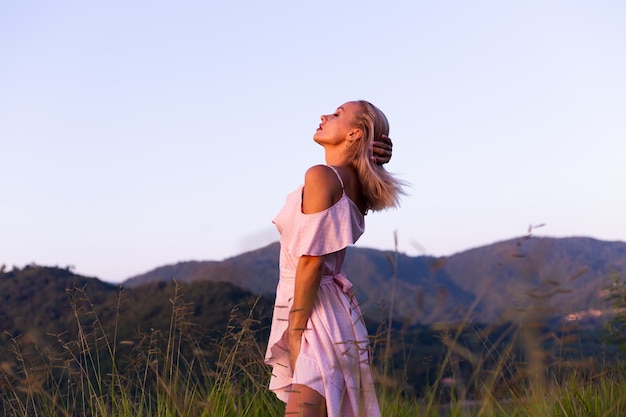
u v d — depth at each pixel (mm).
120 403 3461
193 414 3273
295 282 2615
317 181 2648
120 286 3760
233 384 3418
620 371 3182
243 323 3309
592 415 2797
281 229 2686
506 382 2020
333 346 2561
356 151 2838
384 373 2963
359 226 2807
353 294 2742
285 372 2766
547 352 1521
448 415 2818
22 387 3260
